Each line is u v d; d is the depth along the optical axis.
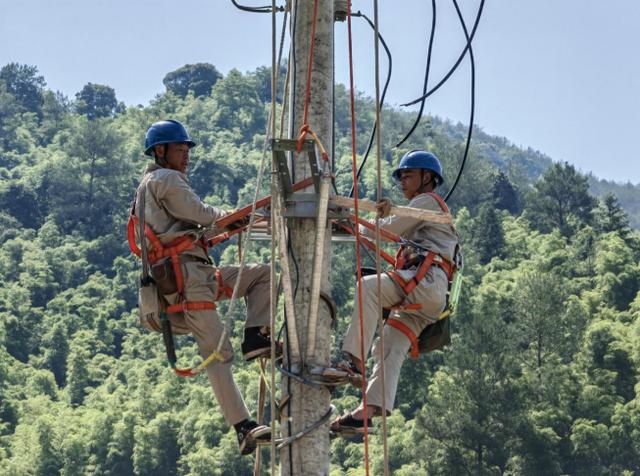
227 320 6.28
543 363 69.62
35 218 149.50
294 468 5.76
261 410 6.75
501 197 139.00
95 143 154.25
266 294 6.70
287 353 5.90
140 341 103.38
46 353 105.38
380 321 5.81
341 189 131.12
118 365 98.56
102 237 140.25
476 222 115.19
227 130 191.25
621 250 100.88
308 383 5.77
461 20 7.79
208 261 6.69
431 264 6.90
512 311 71.81
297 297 5.90
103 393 90.94
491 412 60.22
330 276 6.00
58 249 135.88
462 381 60.84
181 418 74.62
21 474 73.62
